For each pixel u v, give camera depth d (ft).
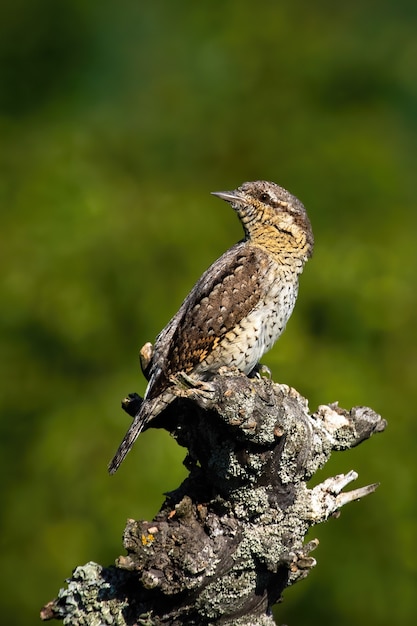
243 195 29.01
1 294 40.11
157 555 21.54
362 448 38.40
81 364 40.27
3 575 37.83
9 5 51.98
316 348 40.47
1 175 43.27
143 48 52.31
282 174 45.09
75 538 36.91
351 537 37.93
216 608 22.12
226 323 27.40
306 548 22.27
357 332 41.11
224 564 21.85
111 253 40.01
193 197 42.65
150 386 26.45
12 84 51.26
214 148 46.57
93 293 39.63
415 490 38.91
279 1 51.83
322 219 44.04
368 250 41.98
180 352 27.17
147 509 35.99
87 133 45.80
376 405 39.47
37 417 39.52
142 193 42.96
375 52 49.75
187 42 51.13
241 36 50.16
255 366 29.22
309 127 46.50
